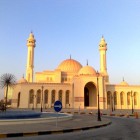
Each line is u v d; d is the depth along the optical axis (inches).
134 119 1416.1
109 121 1129.4
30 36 3818.9
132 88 3686.0
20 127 772.6
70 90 3435.0
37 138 597.0
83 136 638.5
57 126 833.5
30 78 3676.2
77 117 1449.3
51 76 3850.9
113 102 3543.3
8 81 2402.8
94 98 3501.5
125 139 580.7
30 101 3282.5
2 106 1962.4
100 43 3905.0
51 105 3324.3
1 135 609.0
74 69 3890.3
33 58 3799.2
